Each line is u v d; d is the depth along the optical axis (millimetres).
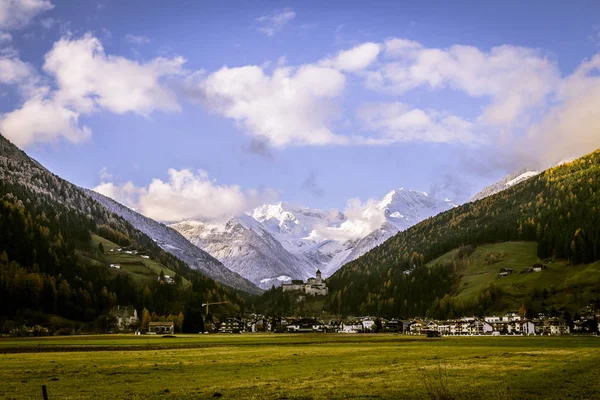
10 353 131875
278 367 97062
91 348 154000
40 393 66688
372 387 70312
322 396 63750
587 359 109938
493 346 163875
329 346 171375
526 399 61750
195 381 77375
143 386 72438
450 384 72438
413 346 168125
